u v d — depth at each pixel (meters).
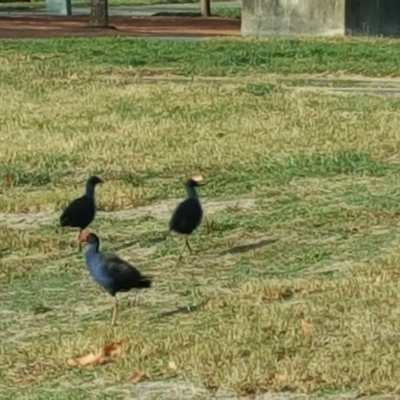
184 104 26.84
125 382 11.55
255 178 20.03
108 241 16.78
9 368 12.20
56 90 29.12
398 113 25.58
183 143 22.89
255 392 11.10
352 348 11.91
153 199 18.92
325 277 14.63
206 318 13.28
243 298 13.86
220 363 11.67
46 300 14.53
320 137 23.12
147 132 24.00
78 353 12.41
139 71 32.25
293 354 11.84
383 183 19.59
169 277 15.13
